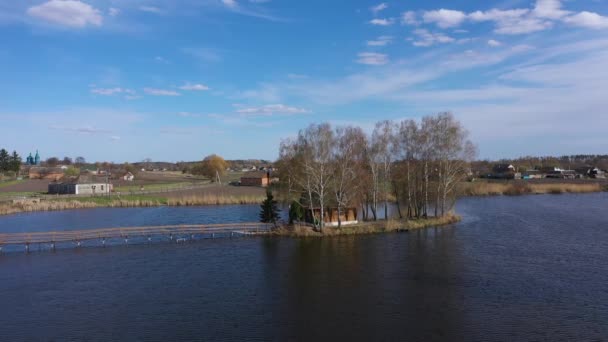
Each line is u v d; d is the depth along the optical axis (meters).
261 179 174.62
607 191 154.75
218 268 50.41
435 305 37.66
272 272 48.41
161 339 31.33
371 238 67.06
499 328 32.75
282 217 89.25
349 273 47.62
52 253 59.41
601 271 47.72
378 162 81.19
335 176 73.94
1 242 60.75
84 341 31.09
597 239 65.38
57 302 39.28
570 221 83.00
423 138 81.31
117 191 148.62
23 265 52.75
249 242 65.50
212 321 34.53
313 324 33.81
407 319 34.66
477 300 38.78
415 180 83.00
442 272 47.75
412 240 65.19
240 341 30.95
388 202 116.62
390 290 41.69
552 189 150.00
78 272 49.38
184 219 90.75
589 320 34.09
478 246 60.59
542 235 68.69
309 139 72.81
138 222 86.75
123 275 47.91
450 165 82.69
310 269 49.41
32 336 32.00
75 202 114.31
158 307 37.75
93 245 64.56
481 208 104.38
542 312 35.88
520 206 108.25
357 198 78.06
